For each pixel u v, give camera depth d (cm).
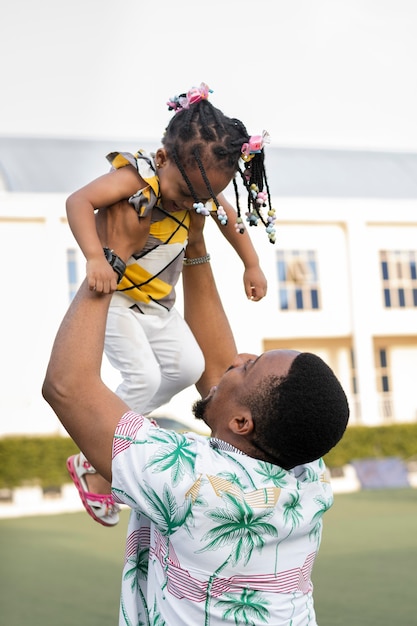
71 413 182
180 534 178
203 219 237
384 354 2208
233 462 183
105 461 181
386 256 2127
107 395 183
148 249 233
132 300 246
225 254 1920
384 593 604
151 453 178
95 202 207
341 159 2403
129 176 213
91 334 184
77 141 2195
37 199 1820
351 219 2080
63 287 1825
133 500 179
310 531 189
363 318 2072
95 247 198
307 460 186
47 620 547
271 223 216
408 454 1720
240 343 1928
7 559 792
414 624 512
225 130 213
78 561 773
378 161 2391
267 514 179
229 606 180
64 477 1516
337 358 2158
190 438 188
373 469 1673
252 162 217
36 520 1129
